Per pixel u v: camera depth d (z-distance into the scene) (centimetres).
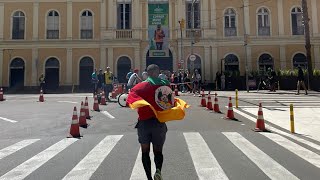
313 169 616
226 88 3297
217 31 3628
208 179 555
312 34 3588
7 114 1395
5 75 3616
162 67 3625
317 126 1101
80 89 3609
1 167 644
